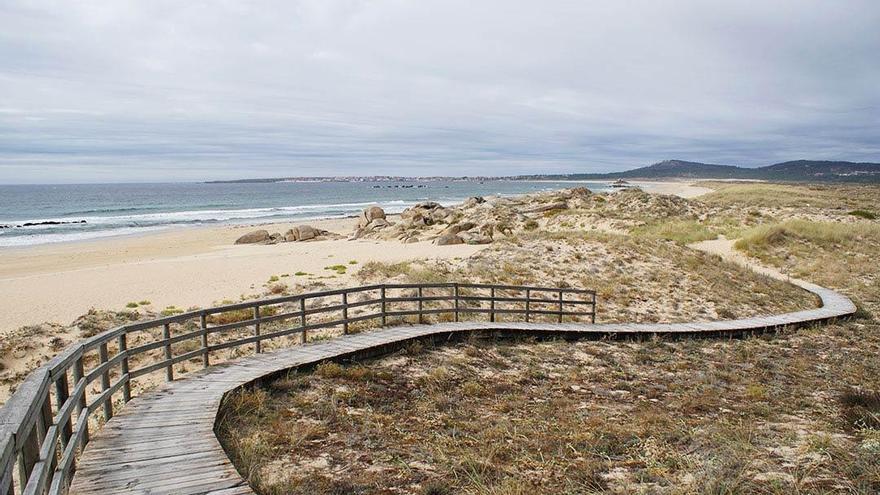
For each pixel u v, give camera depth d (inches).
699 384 459.8
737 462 271.3
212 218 2827.3
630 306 772.6
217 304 747.4
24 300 786.8
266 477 247.1
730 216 1722.4
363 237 1739.7
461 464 272.8
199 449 261.1
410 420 348.8
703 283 885.8
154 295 818.8
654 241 1119.0
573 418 357.7
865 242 1248.8
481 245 1350.9
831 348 612.7
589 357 545.3
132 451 257.6
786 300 854.5
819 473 261.0
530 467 275.0
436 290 781.3
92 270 1064.8
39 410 163.8
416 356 496.7
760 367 528.1
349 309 698.8
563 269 931.3
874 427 338.3
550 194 2124.8
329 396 381.4
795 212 1817.2
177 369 518.3
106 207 3772.1
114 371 525.3
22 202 4505.4
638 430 329.7
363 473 265.1
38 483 155.6
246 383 372.8
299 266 1071.6
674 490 236.8
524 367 497.7
